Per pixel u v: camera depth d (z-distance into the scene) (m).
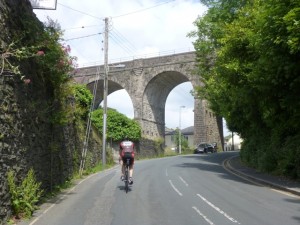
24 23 10.43
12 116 9.16
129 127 46.88
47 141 13.05
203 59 32.84
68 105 16.81
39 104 11.87
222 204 11.02
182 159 37.50
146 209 10.38
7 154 8.70
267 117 19.25
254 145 26.20
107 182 17.44
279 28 13.36
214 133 61.53
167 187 15.07
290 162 16.95
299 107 15.49
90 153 26.09
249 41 16.75
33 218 9.14
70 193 13.68
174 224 8.52
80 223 8.69
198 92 37.47
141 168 25.52
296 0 12.76
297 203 11.14
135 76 59.78
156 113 63.09
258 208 10.34
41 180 11.95
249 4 21.59
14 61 9.36
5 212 8.41
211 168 25.50
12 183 8.73
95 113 46.84
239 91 19.88
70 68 13.30
